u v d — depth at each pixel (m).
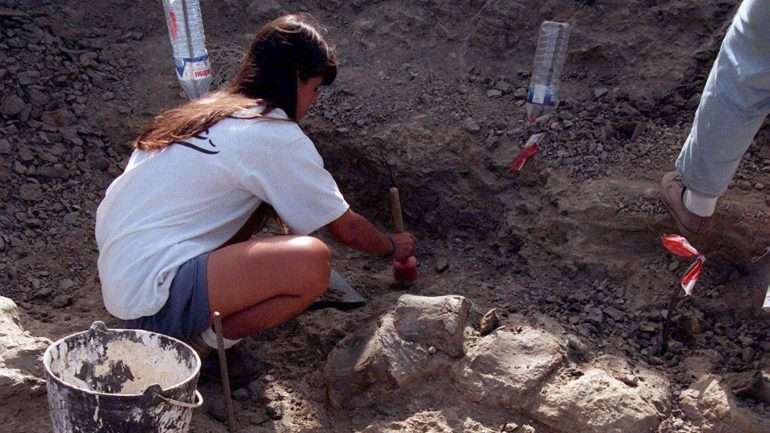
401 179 4.24
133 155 3.06
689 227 3.45
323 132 4.39
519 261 3.90
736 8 4.36
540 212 3.96
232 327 2.99
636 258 3.69
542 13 4.59
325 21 4.93
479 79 4.54
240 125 2.92
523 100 4.41
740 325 3.44
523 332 3.27
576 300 3.60
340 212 3.04
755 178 3.82
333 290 3.62
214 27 4.99
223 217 2.97
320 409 3.19
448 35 4.71
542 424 3.02
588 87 4.42
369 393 3.16
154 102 4.55
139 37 4.92
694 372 3.22
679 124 4.20
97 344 2.73
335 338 3.40
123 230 2.92
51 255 3.87
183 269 2.90
